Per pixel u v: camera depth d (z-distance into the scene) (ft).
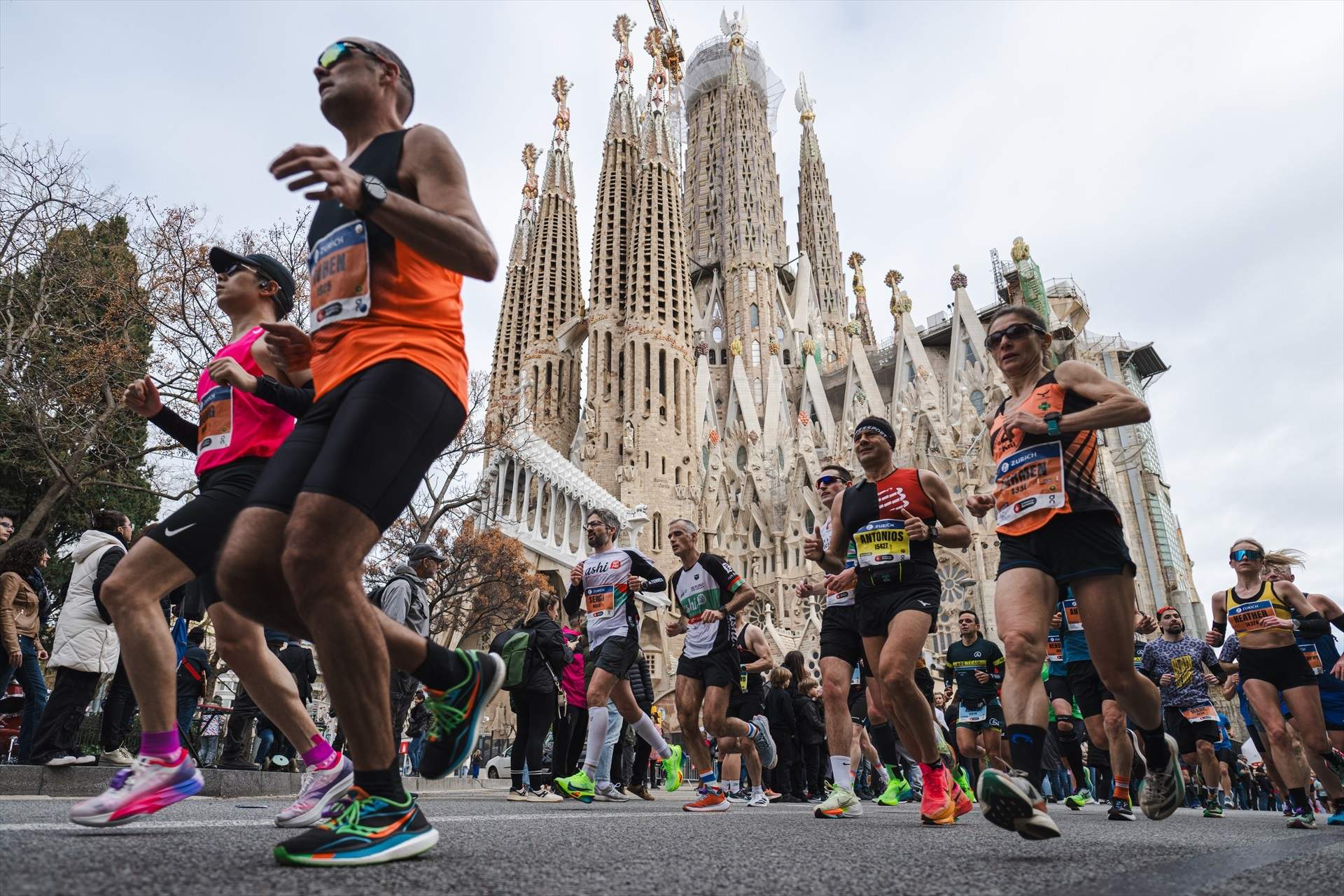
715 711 26.45
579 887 6.98
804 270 307.78
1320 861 10.25
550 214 247.91
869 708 28.32
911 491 20.43
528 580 113.70
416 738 57.52
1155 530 205.16
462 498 85.81
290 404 12.53
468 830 12.07
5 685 27.63
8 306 64.08
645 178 228.22
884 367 258.16
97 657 24.12
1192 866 9.41
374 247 8.95
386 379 8.41
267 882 6.43
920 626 19.25
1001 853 10.82
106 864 6.81
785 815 23.61
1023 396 15.29
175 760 11.14
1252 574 27.58
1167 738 15.57
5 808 14.12
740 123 315.78
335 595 7.89
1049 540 13.76
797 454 211.41
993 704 38.50
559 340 233.76
